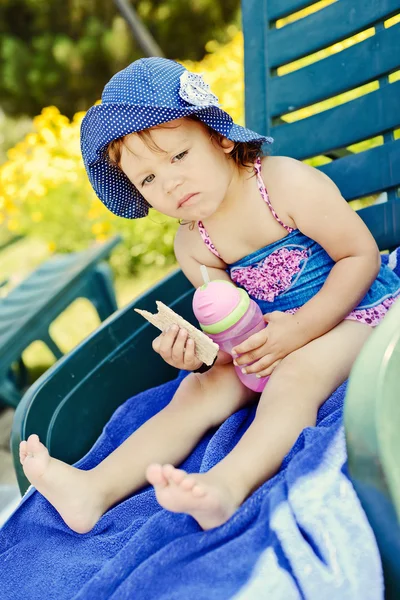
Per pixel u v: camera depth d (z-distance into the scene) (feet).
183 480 2.92
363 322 4.29
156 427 4.09
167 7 21.91
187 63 15.03
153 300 5.55
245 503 3.04
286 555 2.78
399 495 2.49
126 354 5.35
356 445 2.60
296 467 2.93
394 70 5.15
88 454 4.53
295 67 10.02
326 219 4.30
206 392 4.22
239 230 4.59
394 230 5.16
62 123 13.98
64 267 9.91
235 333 4.13
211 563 2.86
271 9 5.82
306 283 4.57
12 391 8.22
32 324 8.30
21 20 24.39
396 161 5.11
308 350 4.00
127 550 3.14
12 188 14.15
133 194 4.79
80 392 4.93
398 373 2.66
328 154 5.65
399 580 2.70
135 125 3.94
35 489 4.18
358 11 5.32
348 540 2.74
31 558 3.71
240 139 4.19
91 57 23.03
